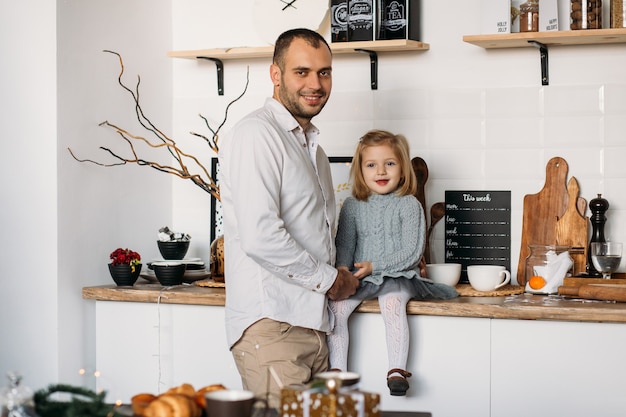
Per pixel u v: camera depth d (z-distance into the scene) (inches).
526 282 120.0
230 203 99.5
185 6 141.8
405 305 106.7
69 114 118.1
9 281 118.4
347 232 115.8
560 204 124.7
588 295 108.4
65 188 117.3
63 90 117.0
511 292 116.0
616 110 123.1
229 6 139.3
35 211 116.6
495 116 127.8
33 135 116.7
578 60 124.3
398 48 127.1
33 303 116.9
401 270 111.1
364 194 116.6
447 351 107.1
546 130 125.8
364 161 115.6
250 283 97.3
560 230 124.4
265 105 101.2
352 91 133.4
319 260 98.6
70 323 118.3
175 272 121.6
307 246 98.8
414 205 114.7
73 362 119.0
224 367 114.4
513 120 127.1
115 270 120.7
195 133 140.7
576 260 122.2
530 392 104.7
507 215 127.6
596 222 120.6
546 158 125.9
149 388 117.5
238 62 139.1
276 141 96.0
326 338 105.3
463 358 106.6
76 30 119.5
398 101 131.3
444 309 106.1
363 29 126.6
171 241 126.4
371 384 108.4
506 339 105.3
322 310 99.3
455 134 129.3
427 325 107.7
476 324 106.2
